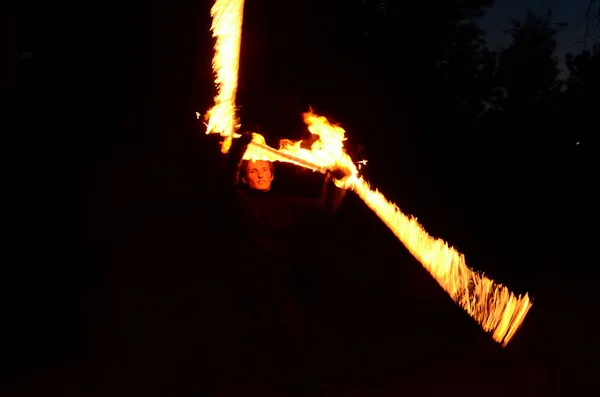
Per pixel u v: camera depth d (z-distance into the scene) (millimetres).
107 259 7676
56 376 5309
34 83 10117
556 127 16797
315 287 7762
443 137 17062
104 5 10320
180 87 10273
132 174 9445
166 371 5434
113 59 10398
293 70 14711
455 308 7086
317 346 6027
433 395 5109
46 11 10156
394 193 15227
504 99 18656
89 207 8750
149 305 6695
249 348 5855
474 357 5824
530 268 9422
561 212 13305
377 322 6715
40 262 7379
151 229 8258
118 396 5012
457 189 15516
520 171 15914
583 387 5215
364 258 9000
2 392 5035
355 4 15914
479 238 11625
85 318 6352
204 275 7395
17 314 6414
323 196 5180
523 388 5199
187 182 9188
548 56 18328
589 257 10109
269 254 4926
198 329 6207
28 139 9508
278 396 5055
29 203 8539
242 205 4938
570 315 7039
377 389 5195
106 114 10195
